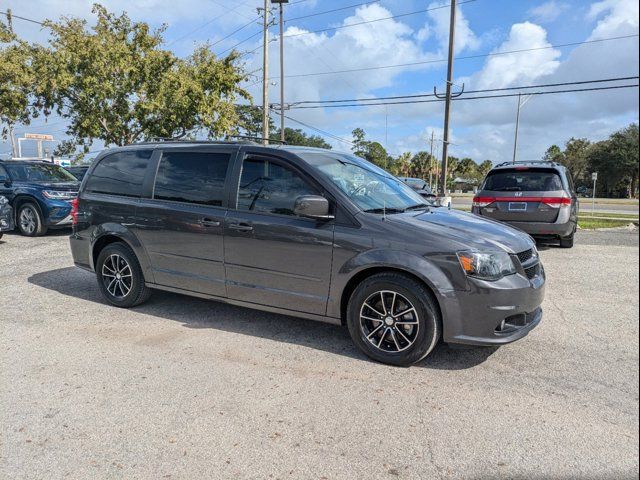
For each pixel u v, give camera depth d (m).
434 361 3.97
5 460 2.66
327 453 2.73
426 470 2.58
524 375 3.71
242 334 4.59
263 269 4.38
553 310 5.43
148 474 2.55
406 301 3.78
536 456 2.69
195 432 2.93
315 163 4.37
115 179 5.50
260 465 2.62
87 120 17.17
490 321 3.62
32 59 17.44
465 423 3.03
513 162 9.96
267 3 24.41
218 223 4.58
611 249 9.64
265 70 24.88
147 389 3.47
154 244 5.07
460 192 78.81
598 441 2.82
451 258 3.63
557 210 8.80
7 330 4.70
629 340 4.47
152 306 5.49
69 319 5.04
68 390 3.46
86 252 5.70
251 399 3.33
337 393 3.42
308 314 4.23
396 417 3.10
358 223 3.97
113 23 18.09
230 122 19.31
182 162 5.00
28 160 12.15
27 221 10.97
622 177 41.47
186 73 18.55
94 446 2.79
